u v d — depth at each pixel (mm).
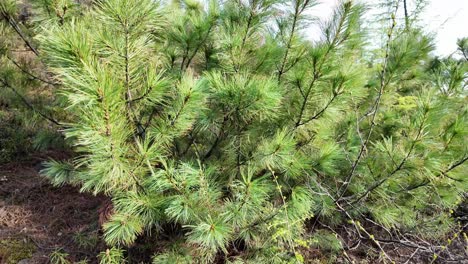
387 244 2719
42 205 2748
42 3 1961
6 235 2377
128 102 1681
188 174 1878
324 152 2143
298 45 2164
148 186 1938
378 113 2557
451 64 2619
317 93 2031
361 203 2518
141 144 1747
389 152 2107
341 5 1885
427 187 2357
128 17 1453
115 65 1542
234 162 2236
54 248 2299
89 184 1747
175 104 1699
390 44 2508
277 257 2049
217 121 2051
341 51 2008
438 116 1916
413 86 3107
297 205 1965
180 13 2432
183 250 2033
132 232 1788
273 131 2234
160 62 2033
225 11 2270
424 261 2576
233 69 2121
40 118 2982
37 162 3291
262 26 2139
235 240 2250
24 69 2824
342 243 2668
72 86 1239
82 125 1398
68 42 1249
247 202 1780
